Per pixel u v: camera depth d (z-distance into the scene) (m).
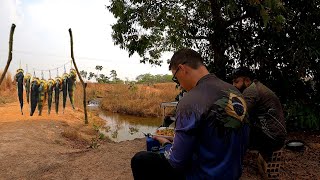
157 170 2.26
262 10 5.86
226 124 1.85
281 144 3.88
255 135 3.91
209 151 1.87
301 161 4.98
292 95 7.68
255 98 3.79
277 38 7.01
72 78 9.10
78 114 13.49
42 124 9.32
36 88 8.28
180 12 8.02
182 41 8.48
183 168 1.91
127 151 5.60
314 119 7.29
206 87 1.92
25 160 5.39
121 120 16.11
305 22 6.77
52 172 4.80
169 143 2.36
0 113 11.04
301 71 6.74
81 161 5.20
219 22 7.46
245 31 7.48
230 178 1.89
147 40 8.12
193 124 1.84
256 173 4.38
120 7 7.45
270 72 7.50
